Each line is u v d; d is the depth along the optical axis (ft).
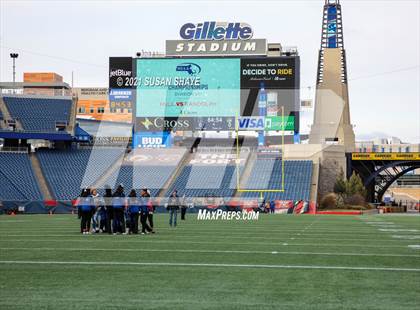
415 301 27.68
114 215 68.33
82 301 27.63
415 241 58.29
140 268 37.88
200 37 153.58
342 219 110.22
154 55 157.79
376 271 36.76
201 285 31.71
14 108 173.58
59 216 122.62
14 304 26.96
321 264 39.96
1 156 161.79
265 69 149.69
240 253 46.55
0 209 139.85
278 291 30.04
